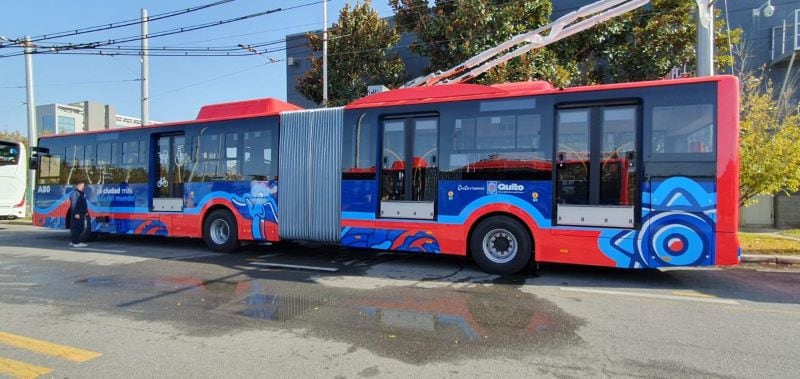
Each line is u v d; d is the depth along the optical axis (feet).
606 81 49.01
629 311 18.12
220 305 19.15
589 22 29.94
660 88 21.99
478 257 25.41
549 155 23.77
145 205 36.76
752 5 48.39
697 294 20.92
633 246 22.16
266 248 35.70
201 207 34.24
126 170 37.96
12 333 15.65
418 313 17.88
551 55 45.11
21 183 60.13
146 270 26.99
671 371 12.40
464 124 25.75
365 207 28.19
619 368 12.59
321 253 33.32
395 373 12.28
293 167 30.66
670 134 21.74
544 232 23.73
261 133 32.04
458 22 45.68
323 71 54.03
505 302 19.49
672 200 21.58
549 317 17.33
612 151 22.74
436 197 26.25
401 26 52.19
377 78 55.47
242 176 32.65
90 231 39.52
